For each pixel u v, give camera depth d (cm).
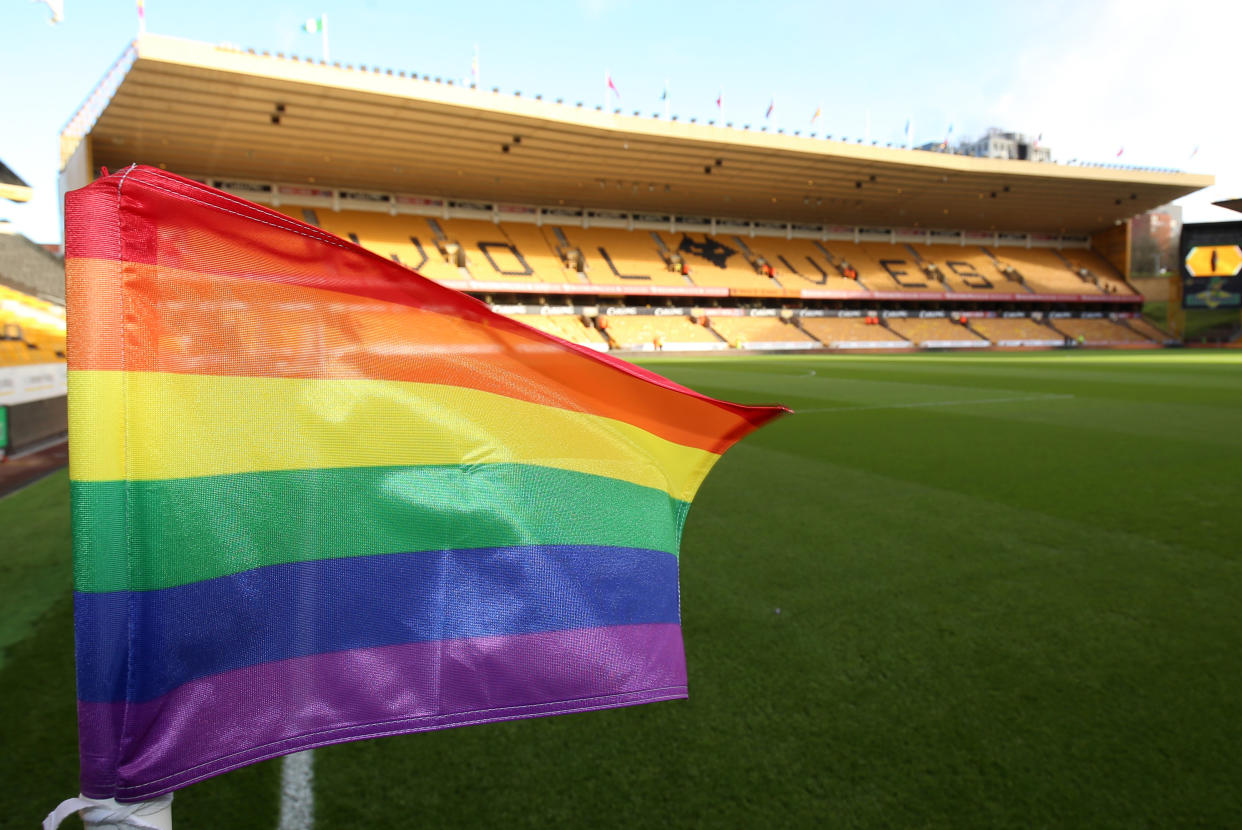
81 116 2397
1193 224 3888
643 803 184
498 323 147
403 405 138
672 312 3816
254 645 124
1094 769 198
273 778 197
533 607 146
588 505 155
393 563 136
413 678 135
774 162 3164
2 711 233
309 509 129
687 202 3778
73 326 109
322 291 131
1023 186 3638
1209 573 363
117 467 111
